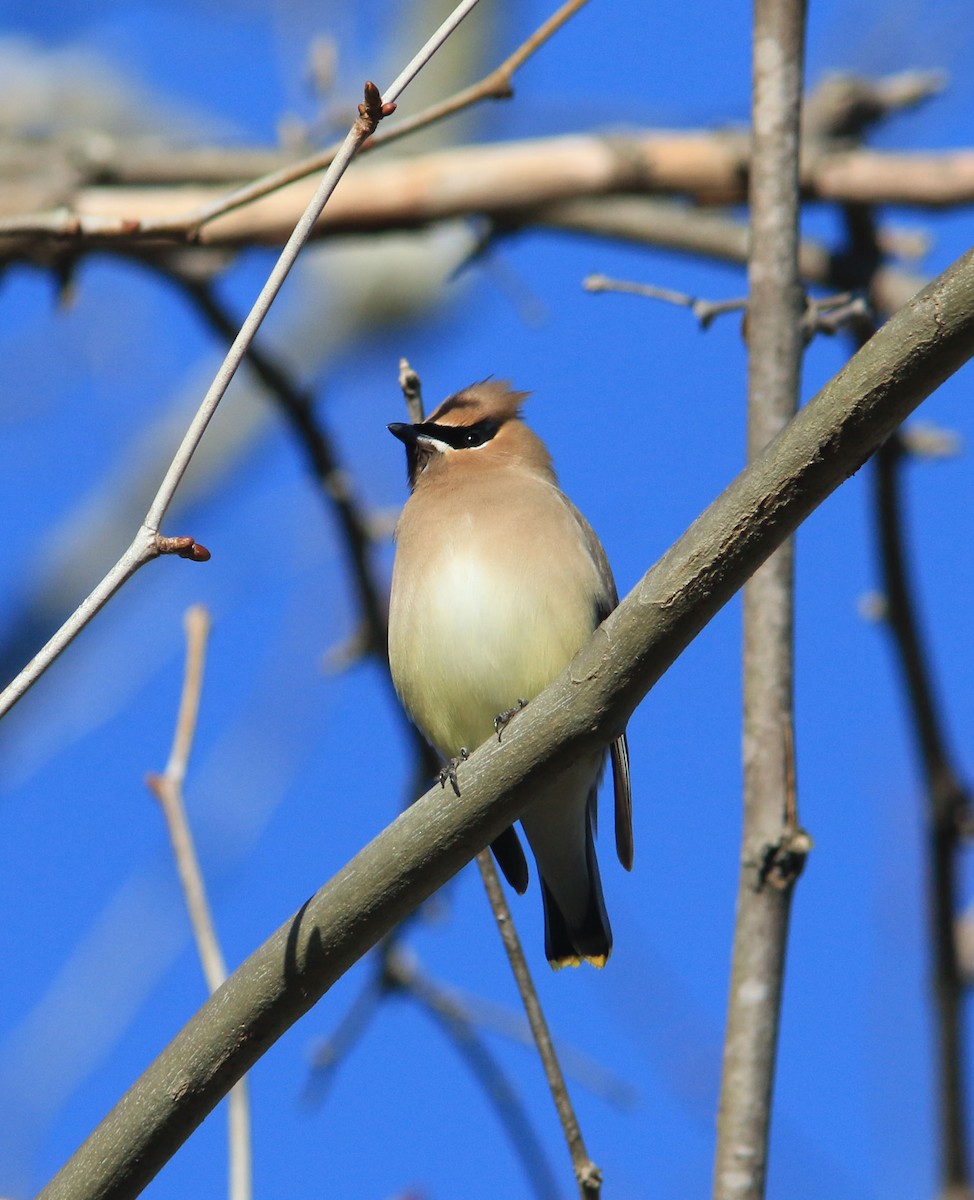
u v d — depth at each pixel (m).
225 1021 7.36
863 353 6.73
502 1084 10.25
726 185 13.61
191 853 8.48
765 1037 8.09
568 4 9.12
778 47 9.38
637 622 7.17
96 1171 7.30
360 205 13.23
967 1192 10.92
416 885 7.39
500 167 13.40
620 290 9.91
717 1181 7.91
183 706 8.85
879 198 13.23
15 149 13.53
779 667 8.59
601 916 10.54
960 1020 11.30
